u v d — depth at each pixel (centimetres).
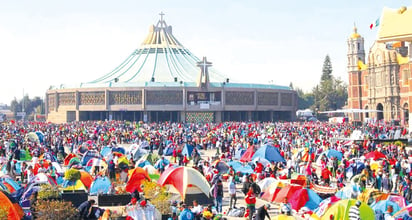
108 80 16188
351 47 14725
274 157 4234
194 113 15238
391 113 13238
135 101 15138
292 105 16762
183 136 7388
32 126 10525
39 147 5256
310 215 2502
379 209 2430
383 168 3634
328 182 3709
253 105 15688
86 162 4581
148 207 2423
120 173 3534
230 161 4397
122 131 9038
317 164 4550
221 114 15362
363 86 14488
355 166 3928
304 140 6619
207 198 3131
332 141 6594
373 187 3506
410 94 9212
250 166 4141
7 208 2286
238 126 10319
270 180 3294
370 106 14075
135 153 5116
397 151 5078
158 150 5806
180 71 16750
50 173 3516
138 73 16562
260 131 8494
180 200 3108
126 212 2442
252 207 2777
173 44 18075
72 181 3164
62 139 6844
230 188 3039
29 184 2966
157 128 10481
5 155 4866
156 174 3631
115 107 15250
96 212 2403
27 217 2436
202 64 15062
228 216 2927
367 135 6856
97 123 11700
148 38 18188
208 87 15138
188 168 3127
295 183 3209
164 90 15075
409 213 2286
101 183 3195
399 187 3281
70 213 2364
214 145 7044
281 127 9700
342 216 2220
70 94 15962
